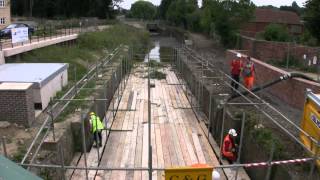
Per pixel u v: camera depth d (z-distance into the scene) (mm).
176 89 23359
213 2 49781
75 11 77812
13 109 11453
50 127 10570
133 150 13219
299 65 26875
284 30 40344
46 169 9211
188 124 16312
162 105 19422
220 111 14180
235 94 14719
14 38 20516
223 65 26938
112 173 11266
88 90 16094
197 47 48250
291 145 10109
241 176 11039
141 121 16625
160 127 15797
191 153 13016
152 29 89062
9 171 4062
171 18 89125
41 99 13211
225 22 48469
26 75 14273
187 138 14523
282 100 15578
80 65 23062
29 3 74688
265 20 62844
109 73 20844
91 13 79188
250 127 11797
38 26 36312
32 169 8383
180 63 28719
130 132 15172
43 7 74688
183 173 6168
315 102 9188
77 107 13688
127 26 63562
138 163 12086
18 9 75750
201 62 21562
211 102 15492
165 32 84000
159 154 12867
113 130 15305
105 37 37688
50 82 14500
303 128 9836
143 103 19719
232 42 46688
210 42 54125
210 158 12562
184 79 25828
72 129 12250
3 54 18438
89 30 41719
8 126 11250
